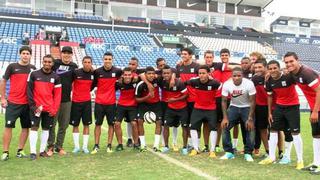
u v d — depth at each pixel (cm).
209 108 788
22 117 730
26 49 721
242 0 4078
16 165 650
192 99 819
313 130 650
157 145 837
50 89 731
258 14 4244
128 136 906
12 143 897
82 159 718
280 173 621
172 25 3634
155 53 3125
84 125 807
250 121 743
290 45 4203
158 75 844
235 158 762
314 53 4159
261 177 588
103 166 653
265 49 3781
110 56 802
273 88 699
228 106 823
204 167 657
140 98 827
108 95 809
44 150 747
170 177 573
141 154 784
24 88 721
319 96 625
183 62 862
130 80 823
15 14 3148
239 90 749
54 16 3262
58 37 3012
